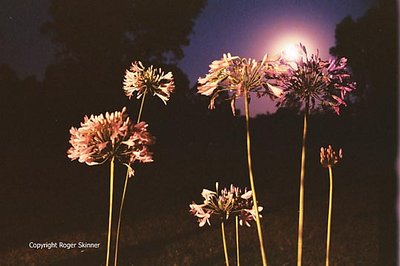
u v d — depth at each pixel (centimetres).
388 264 666
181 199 1354
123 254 816
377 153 1731
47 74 2253
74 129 166
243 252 794
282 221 1003
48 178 1580
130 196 1388
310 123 2122
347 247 779
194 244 850
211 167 1845
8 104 2145
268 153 2012
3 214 1162
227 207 195
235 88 146
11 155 1869
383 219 835
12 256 825
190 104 2241
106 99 2273
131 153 168
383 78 1917
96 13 2280
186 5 2202
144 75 248
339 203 1171
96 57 2294
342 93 157
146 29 2284
